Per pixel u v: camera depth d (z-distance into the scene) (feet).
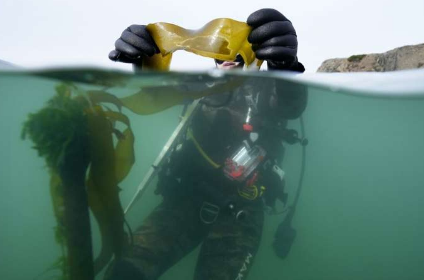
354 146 6.46
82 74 2.64
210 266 2.96
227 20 2.88
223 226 3.15
